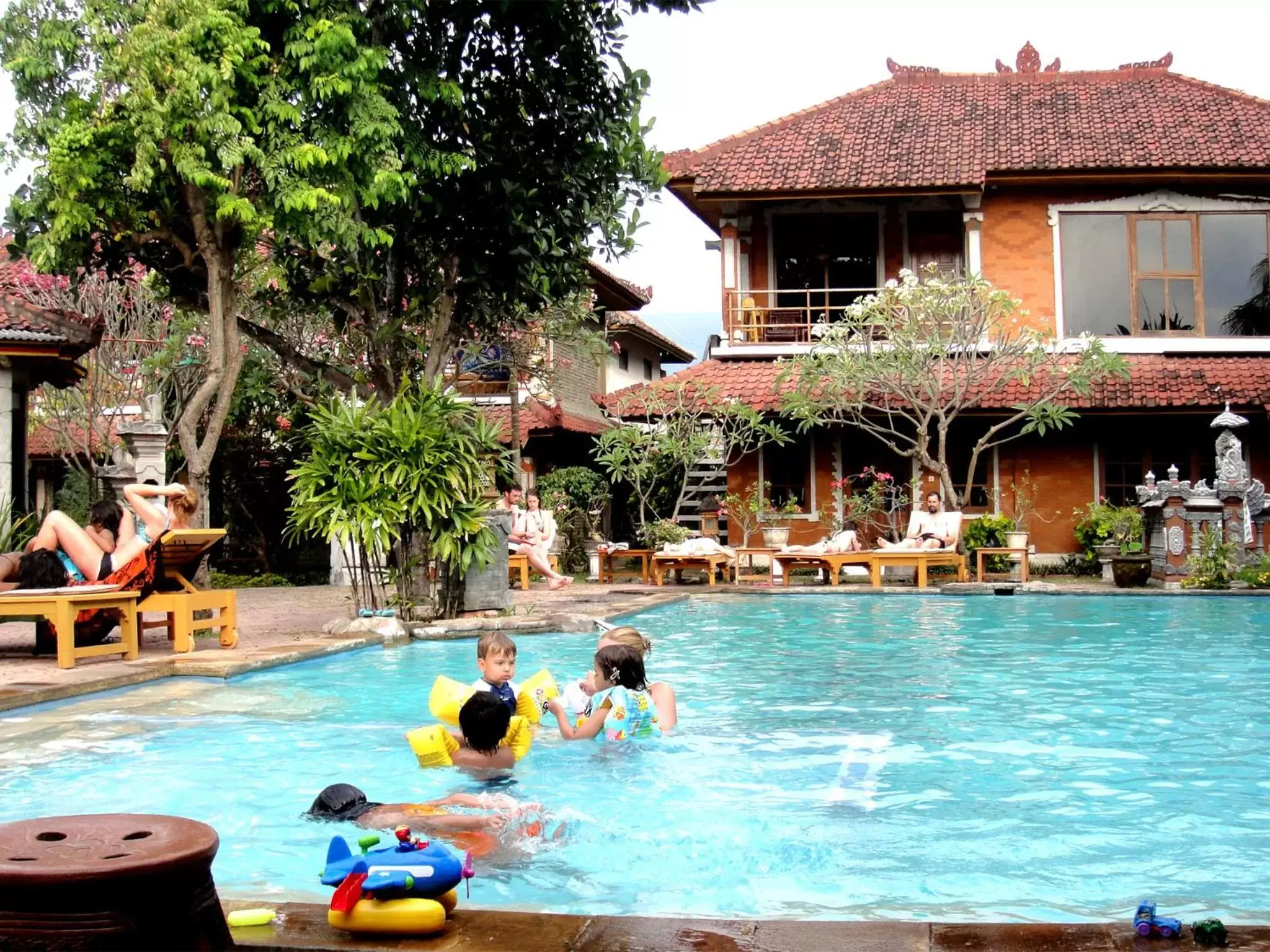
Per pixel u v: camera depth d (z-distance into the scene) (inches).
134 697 309.4
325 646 390.6
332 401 482.6
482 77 583.2
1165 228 884.6
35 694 291.4
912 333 723.4
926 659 390.0
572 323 834.2
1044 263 887.1
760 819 186.1
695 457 846.5
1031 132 909.8
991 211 894.4
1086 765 225.6
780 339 928.3
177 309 708.7
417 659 391.9
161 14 435.8
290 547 933.8
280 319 633.6
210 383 468.4
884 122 956.0
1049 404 743.7
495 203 565.3
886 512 850.1
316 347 822.5
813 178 871.7
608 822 183.3
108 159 449.4
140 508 386.9
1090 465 860.0
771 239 929.5
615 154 593.6
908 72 1035.9
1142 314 885.2
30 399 867.4
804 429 788.6
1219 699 304.0
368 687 329.4
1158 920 113.2
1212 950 108.3
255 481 921.5
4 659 357.1
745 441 847.1
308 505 462.3
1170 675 346.6
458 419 494.3
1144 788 206.8
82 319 649.0
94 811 192.2
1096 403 807.7
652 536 818.8
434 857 122.4
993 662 379.6
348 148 469.4
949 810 191.2
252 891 149.9
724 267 905.5
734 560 766.5
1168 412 807.1
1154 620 506.6
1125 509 804.6
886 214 916.6
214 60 444.8
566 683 323.0
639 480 854.5
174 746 246.5
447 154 529.0
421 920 114.9
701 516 864.9
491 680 244.8
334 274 572.7
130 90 438.3
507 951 112.3
